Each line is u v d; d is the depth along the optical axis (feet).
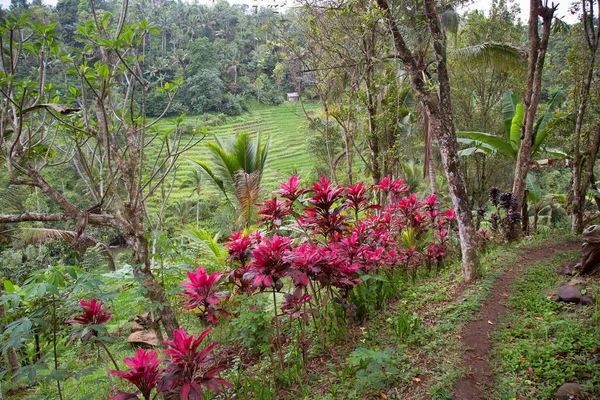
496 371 10.94
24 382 14.55
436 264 21.49
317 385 11.55
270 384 11.81
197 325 18.94
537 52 26.76
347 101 27.37
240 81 189.47
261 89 188.55
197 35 216.33
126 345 19.35
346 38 23.56
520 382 10.28
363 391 10.75
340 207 15.11
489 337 12.78
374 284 15.62
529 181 34.76
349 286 13.55
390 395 10.52
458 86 42.09
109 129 11.69
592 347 10.94
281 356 12.19
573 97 28.25
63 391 14.29
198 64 173.99
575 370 10.24
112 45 9.64
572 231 28.14
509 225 27.20
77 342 18.75
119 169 11.44
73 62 10.07
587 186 27.58
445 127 18.71
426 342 12.90
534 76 26.78
